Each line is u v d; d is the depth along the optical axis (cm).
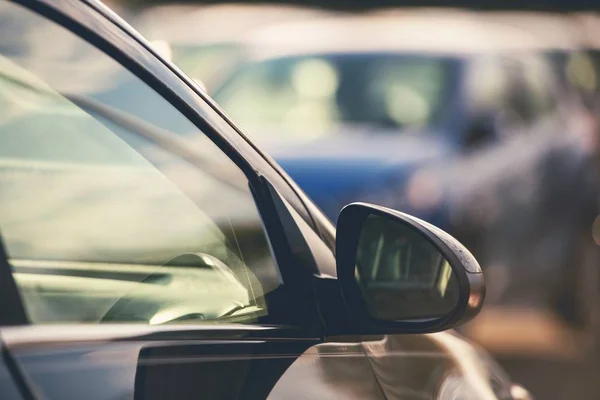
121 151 304
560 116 1145
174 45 1219
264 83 1109
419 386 332
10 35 278
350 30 1174
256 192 305
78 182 292
